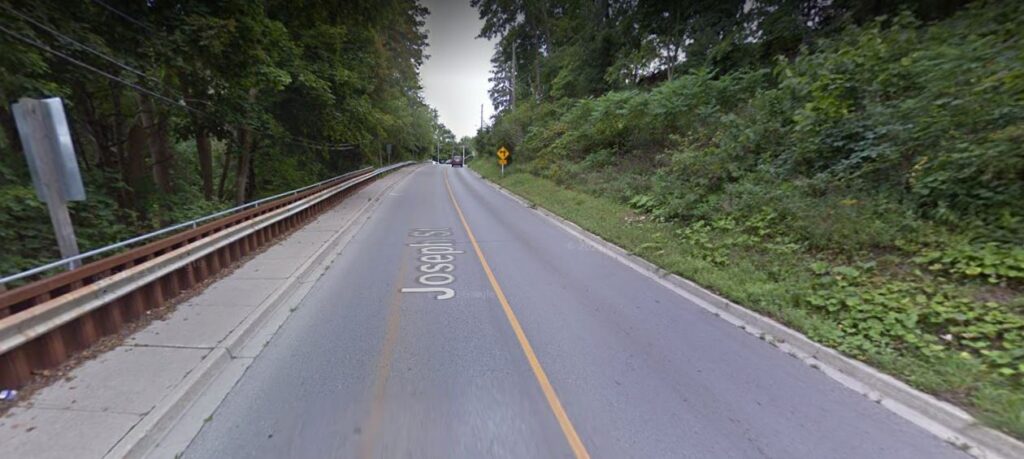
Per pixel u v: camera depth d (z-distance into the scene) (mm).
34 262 5891
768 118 10219
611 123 17406
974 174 5695
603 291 6051
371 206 15953
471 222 12336
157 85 8555
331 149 23844
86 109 9500
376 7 15375
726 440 2789
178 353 3902
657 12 19891
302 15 13852
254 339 4434
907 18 8656
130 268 4723
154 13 7938
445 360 3916
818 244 6477
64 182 3951
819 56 9344
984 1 8297
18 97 6094
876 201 6660
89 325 4035
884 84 7754
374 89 22578
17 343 3166
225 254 7152
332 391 3387
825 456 2635
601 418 3029
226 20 8172
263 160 17141
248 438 2812
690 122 13836
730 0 16891
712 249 7520
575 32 30906
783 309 4844
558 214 12953
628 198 13219
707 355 4047
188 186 13391
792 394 3361
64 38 6020
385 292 5996
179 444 2764
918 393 3215
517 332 4574
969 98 5988
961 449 2711
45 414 2932
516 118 32594
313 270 7242
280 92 14336
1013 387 3217
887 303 4613
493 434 2840
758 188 8562
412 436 2811
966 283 4781
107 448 2602
